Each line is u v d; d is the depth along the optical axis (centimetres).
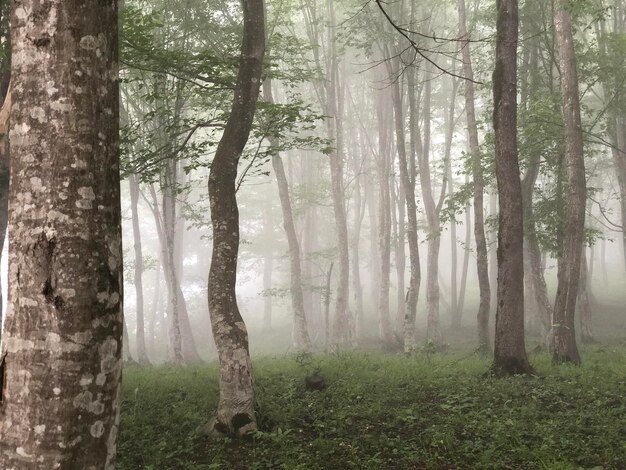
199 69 1019
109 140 306
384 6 2061
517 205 1173
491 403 883
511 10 1202
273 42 1563
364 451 675
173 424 804
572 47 1401
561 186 1739
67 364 277
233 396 752
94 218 293
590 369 1158
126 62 992
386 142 2675
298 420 812
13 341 280
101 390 288
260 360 1748
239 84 870
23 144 291
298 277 2266
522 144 1711
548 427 733
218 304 785
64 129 290
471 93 1938
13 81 300
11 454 271
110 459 292
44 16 294
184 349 2481
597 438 686
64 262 282
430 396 972
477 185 1812
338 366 1265
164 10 1692
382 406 880
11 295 287
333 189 2444
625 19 2292
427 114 2505
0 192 1114
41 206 285
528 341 2280
